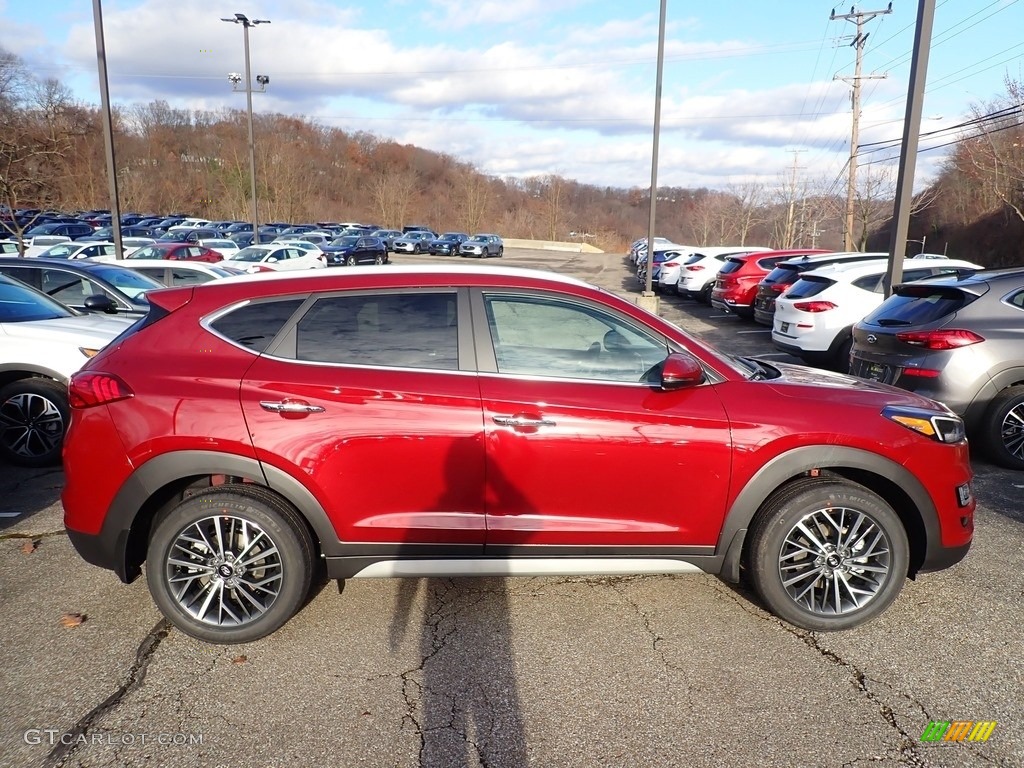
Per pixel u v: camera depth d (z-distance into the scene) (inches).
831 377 149.4
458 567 128.6
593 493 127.0
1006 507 195.9
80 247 794.8
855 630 133.0
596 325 132.0
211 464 121.6
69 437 124.9
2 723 105.6
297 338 128.0
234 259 893.8
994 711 109.4
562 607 141.2
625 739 103.1
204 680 116.8
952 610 140.2
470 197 3016.7
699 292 783.7
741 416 126.9
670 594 146.7
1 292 245.0
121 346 129.3
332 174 3654.0
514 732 104.7
